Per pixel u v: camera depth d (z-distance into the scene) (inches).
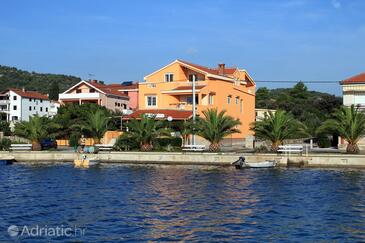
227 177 1561.3
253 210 1022.4
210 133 2112.5
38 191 1293.1
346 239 794.8
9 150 2321.6
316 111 4808.1
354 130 1918.1
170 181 1470.2
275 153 1969.7
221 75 3043.8
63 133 2785.4
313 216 963.3
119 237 807.1
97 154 2094.0
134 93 4224.9
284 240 786.8
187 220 928.9
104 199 1161.4
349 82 2474.2
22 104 4749.0
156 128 2203.5
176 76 2984.7
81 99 3678.6
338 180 1467.8
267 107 5103.3
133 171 1758.1
